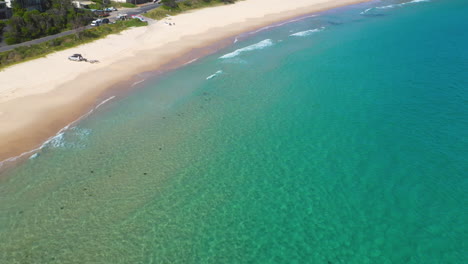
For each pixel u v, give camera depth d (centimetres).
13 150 3077
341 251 2130
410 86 4253
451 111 3609
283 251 2145
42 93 4131
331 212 2414
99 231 2273
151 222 2347
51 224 2320
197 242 2211
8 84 4322
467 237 2173
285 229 2298
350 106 3831
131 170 2862
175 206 2491
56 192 2605
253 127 3491
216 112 3797
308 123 3525
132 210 2448
